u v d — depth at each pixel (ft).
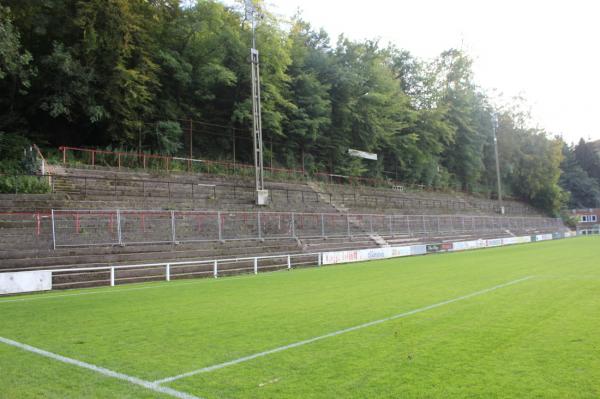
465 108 227.61
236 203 98.53
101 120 105.19
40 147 101.30
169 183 95.50
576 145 424.46
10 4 91.61
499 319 29.81
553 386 17.25
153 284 57.57
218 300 41.73
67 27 97.55
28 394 17.63
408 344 23.91
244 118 127.54
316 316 32.53
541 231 203.62
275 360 21.42
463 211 187.83
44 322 32.14
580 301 36.14
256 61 105.09
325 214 100.63
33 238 61.77
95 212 68.74
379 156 182.39
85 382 18.84
